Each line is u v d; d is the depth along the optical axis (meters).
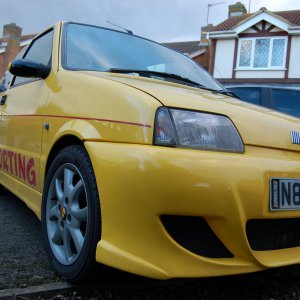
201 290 2.26
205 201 1.83
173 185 1.80
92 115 2.22
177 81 3.01
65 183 2.34
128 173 1.88
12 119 3.46
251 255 1.91
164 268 1.83
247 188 1.89
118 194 1.91
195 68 3.60
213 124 2.04
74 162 2.25
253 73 18.86
